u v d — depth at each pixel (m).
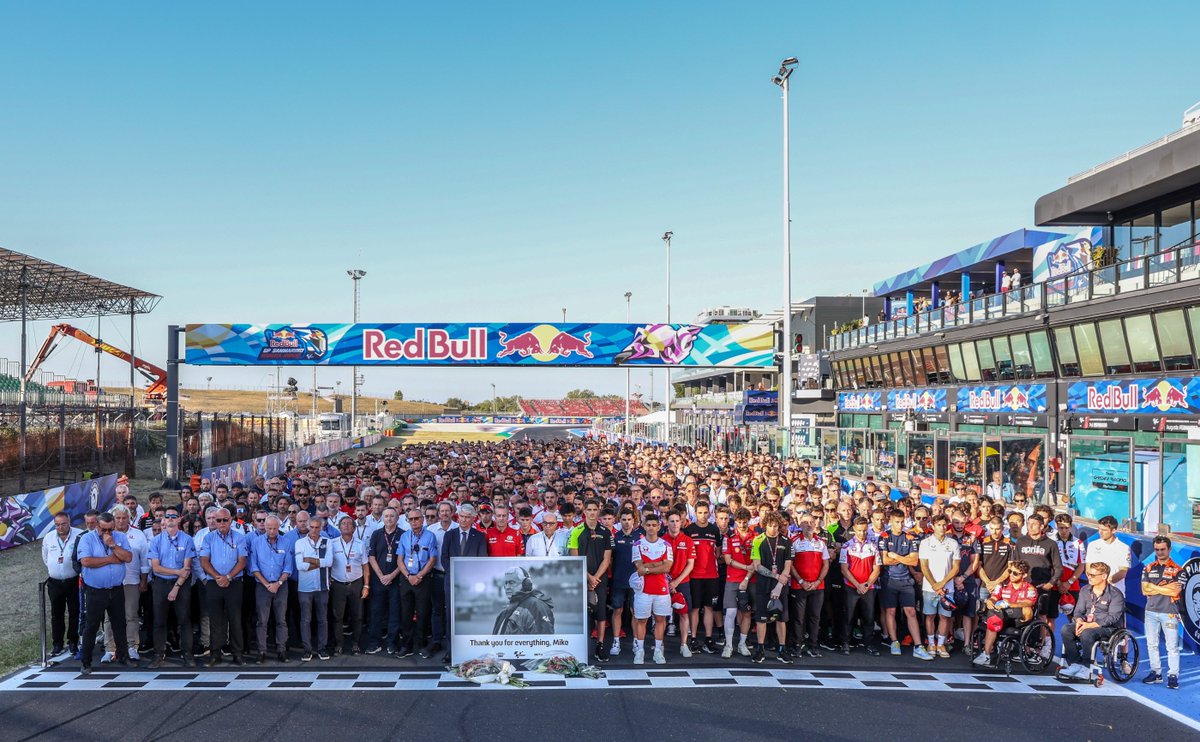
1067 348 25.64
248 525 10.69
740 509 10.59
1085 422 24.31
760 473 19.86
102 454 29.58
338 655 10.47
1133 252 25.25
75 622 10.53
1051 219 26.62
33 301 41.81
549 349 27.58
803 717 8.34
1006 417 28.39
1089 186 24.77
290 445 53.97
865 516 11.02
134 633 10.12
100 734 7.76
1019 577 9.84
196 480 24.16
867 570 10.52
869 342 39.72
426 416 129.00
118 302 43.03
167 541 9.89
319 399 164.25
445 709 8.49
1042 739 7.84
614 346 27.98
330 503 11.70
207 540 9.95
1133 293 22.12
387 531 10.55
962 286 38.03
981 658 10.05
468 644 9.88
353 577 10.48
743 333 28.66
